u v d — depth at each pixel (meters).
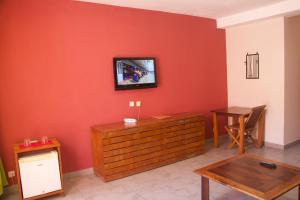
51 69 3.40
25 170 2.87
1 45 3.07
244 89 5.11
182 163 4.04
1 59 3.08
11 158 3.20
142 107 4.25
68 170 3.63
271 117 4.71
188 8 4.23
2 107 3.11
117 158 3.48
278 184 2.24
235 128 4.56
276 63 4.52
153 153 3.80
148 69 4.19
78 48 3.59
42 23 3.31
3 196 3.12
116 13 3.88
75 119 3.63
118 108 3.99
